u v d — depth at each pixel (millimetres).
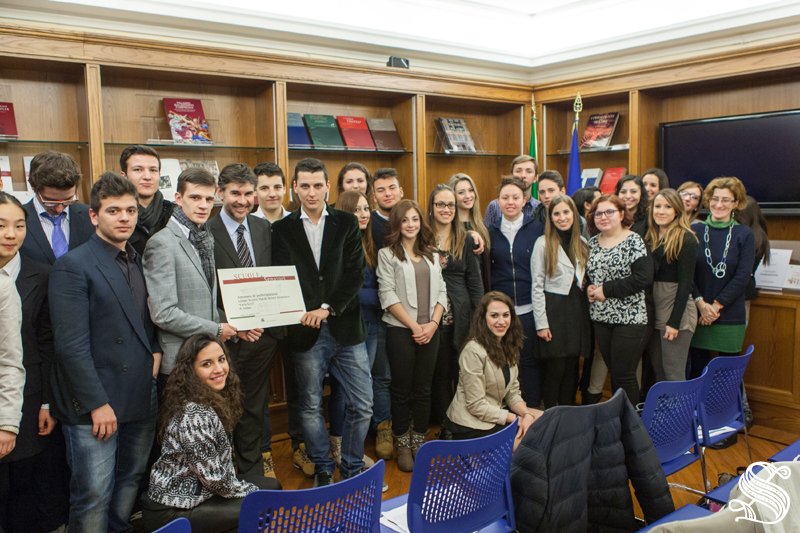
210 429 2041
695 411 2375
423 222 3156
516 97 5086
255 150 4172
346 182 3537
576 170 4906
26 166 3453
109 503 2254
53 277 2062
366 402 2824
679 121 4738
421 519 1680
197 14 3711
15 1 3297
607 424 1960
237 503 2064
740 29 4137
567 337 3408
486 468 1794
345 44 4371
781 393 3717
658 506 1975
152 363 2250
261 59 3869
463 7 4629
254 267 2570
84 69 3389
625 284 3146
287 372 3186
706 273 3518
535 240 3514
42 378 2164
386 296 3053
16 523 2406
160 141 3740
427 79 4598
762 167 4363
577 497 1854
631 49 4605
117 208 2119
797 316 3627
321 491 1464
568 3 4691
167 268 2283
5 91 3424
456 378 3537
